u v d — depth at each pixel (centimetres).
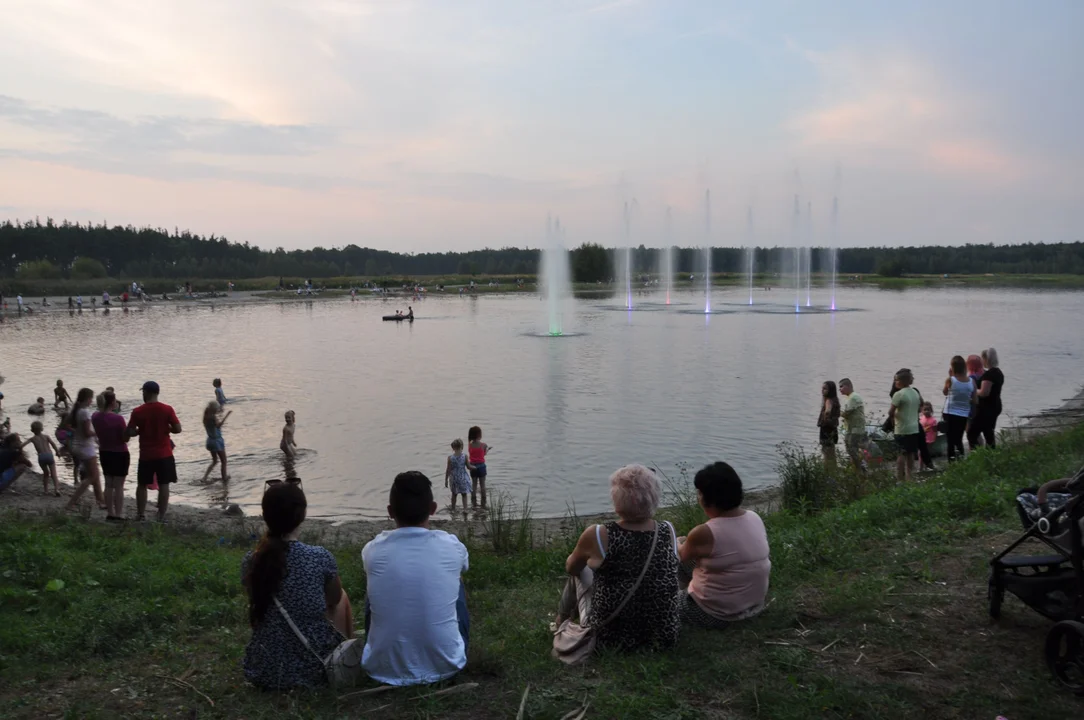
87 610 645
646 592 482
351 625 496
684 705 415
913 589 583
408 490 464
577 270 13388
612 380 2706
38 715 446
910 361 3109
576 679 457
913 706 409
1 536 854
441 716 417
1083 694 410
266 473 1529
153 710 447
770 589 605
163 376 2905
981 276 15150
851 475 1112
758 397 2308
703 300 8731
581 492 1362
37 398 2408
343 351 3781
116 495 1132
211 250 18200
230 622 645
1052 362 3116
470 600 699
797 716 398
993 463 1066
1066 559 462
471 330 4994
